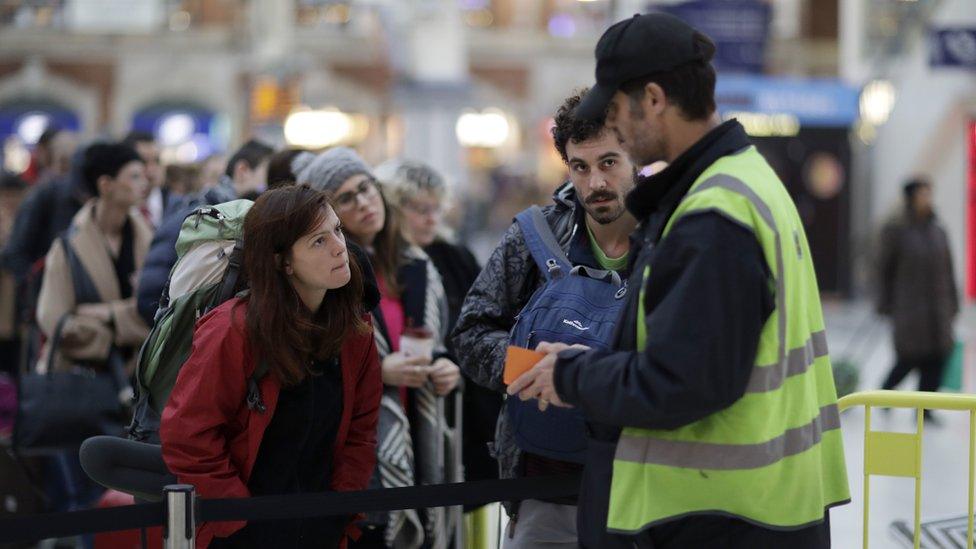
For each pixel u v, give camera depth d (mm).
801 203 34781
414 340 7785
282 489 6199
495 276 6711
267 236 5961
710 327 4633
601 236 6457
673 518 4992
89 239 10312
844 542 11281
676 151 5094
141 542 6516
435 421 8062
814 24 47219
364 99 60469
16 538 5629
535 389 5277
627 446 5094
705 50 5039
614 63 5016
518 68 63500
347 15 60219
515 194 57375
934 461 14828
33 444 9562
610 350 5164
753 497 4945
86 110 61250
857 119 33188
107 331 10086
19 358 13398
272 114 36375
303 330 6000
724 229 4723
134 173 10297
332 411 6363
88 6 61219
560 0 63844
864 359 23328
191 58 60969
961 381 17547
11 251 12961
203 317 6098
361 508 6090
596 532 5305
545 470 6379
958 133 32094
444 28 35031
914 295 17328
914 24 33781
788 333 5023
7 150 60156
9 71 61250
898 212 17781
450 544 8578
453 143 35062
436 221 9422
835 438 5477
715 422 4934
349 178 7996
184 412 5922
